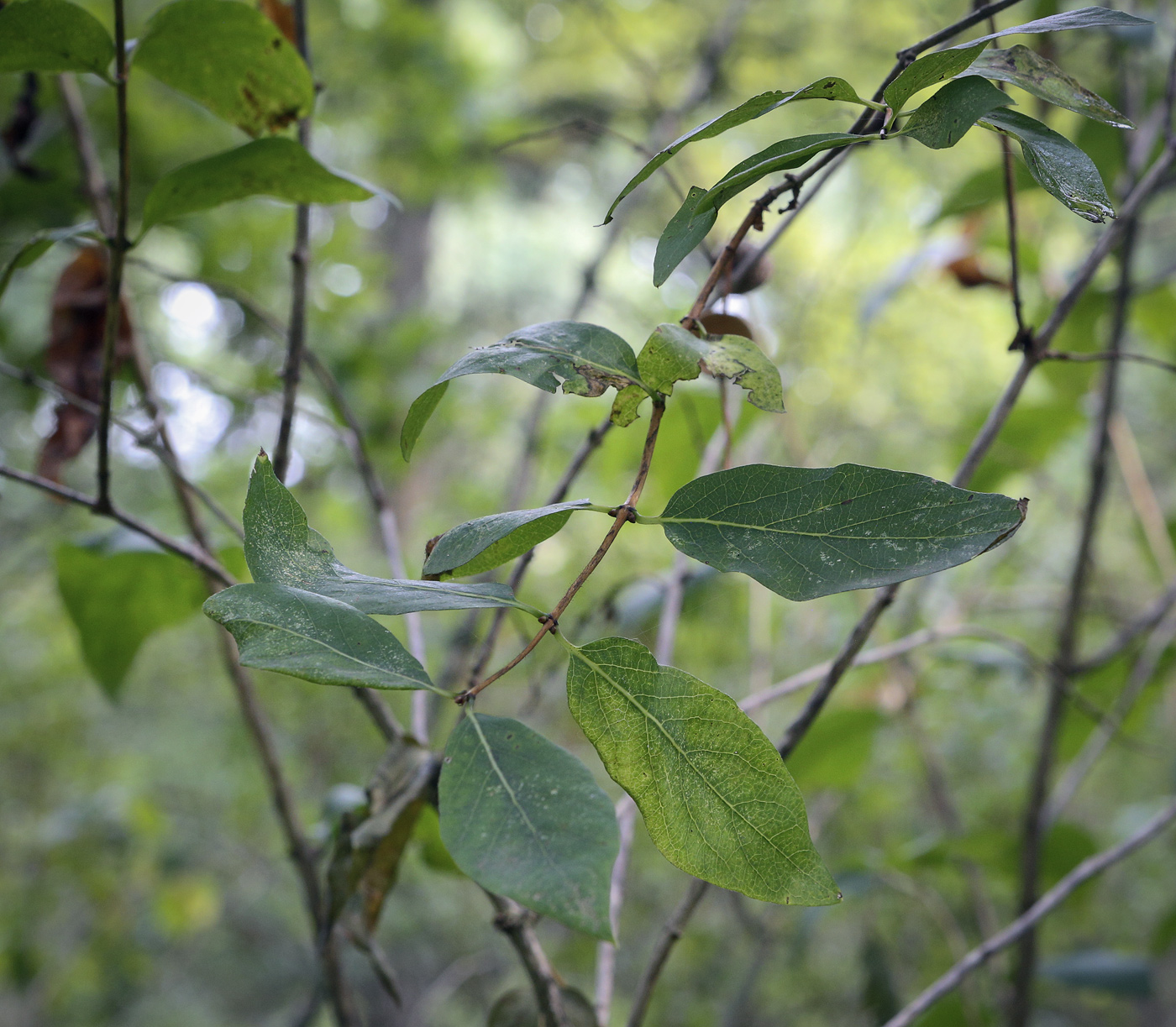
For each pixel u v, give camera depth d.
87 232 0.49
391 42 1.99
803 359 1.51
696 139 0.37
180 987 2.62
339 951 0.68
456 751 0.36
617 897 0.59
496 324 3.27
